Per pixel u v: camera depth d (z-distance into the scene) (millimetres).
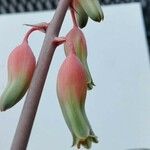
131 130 343
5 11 469
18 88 119
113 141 340
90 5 120
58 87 116
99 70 350
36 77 119
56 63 327
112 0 458
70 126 113
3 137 318
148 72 354
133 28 358
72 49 119
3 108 118
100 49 353
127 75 352
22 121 117
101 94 345
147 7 464
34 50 332
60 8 122
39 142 323
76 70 116
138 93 349
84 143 112
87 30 354
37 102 118
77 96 115
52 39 120
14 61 121
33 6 466
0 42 340
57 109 325
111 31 356
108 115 342
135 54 355
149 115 344
